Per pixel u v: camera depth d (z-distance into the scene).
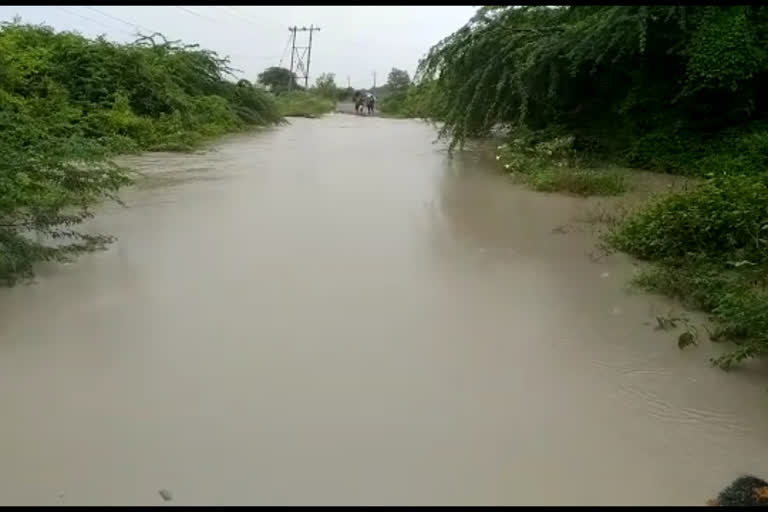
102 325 4.60
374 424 3.47
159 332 4.50
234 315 4.80
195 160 13.26
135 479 3.01
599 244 6.69
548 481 3.06
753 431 3.49
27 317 4.73
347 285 5.46
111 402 3.63
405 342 4.43
